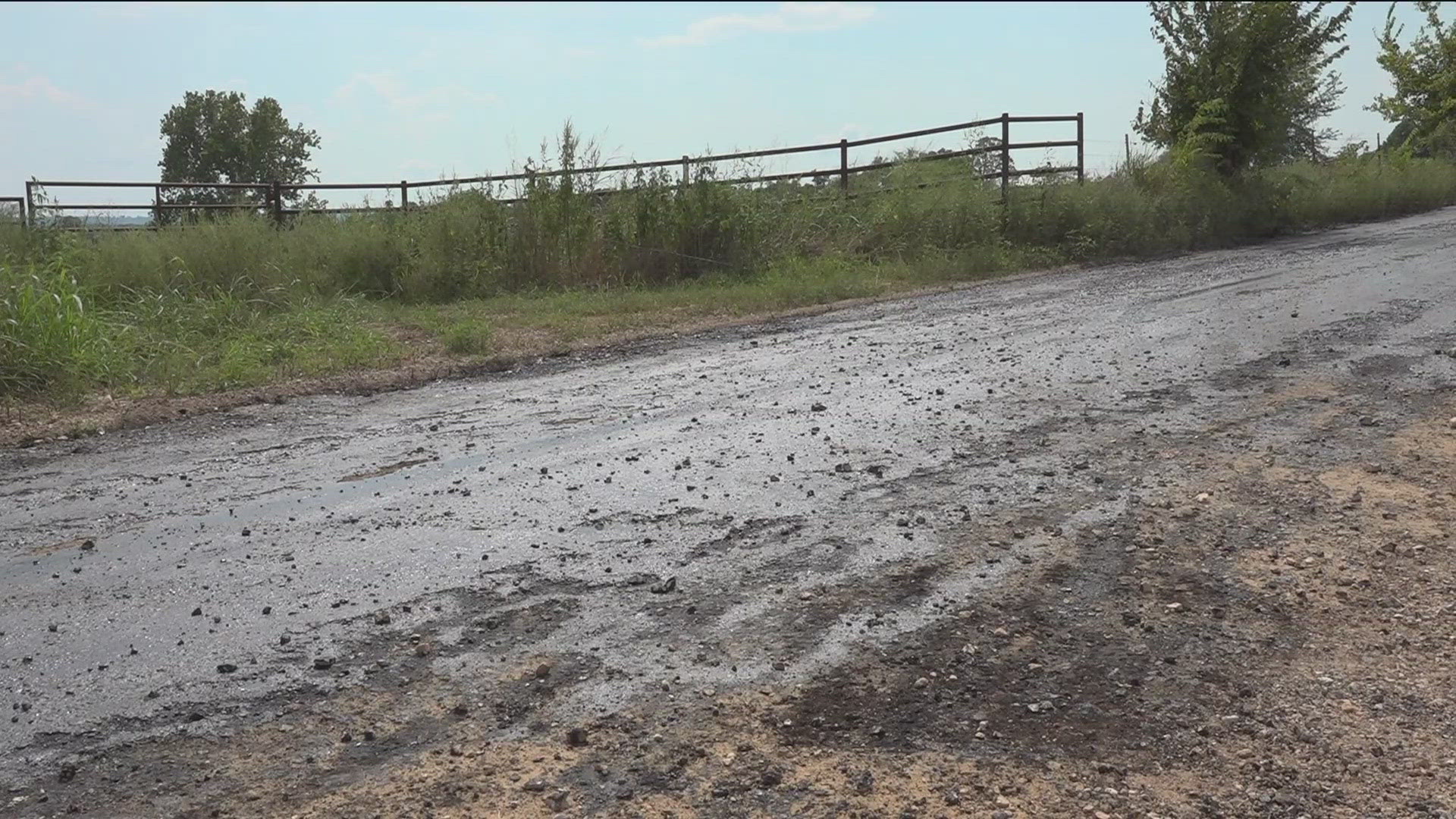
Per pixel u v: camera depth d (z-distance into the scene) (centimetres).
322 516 526
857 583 422
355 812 286
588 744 316
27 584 449
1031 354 859
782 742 315
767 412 709
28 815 289
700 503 521
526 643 380
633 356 979
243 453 661
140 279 1345
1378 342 809
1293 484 527
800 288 1373
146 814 288
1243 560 442
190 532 510
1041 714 330
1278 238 1905
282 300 1341
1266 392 694
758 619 393
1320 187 2322
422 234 1578
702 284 1529
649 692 345
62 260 1283
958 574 429
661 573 438
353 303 1329
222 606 419
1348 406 653
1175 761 309
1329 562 439
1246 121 2094
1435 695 345
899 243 1703
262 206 1936
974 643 372
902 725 324
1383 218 2298
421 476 591
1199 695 342
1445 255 1305
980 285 1426
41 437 723
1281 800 293
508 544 475
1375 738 322
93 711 341
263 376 898
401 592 427
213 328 1125
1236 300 1067
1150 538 463
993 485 533
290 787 298
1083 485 530
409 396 833
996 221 1741
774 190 1823
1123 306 1090
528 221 1572
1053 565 436
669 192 1625
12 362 855
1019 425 643
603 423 701
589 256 1566
